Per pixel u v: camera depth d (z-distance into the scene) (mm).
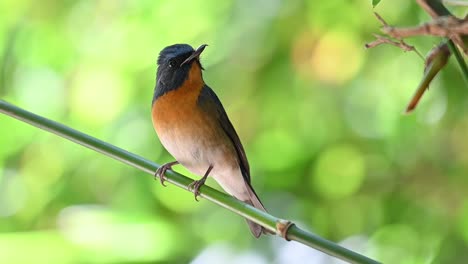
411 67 11883
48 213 12359
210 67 11953
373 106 12062
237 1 12031
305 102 11938
